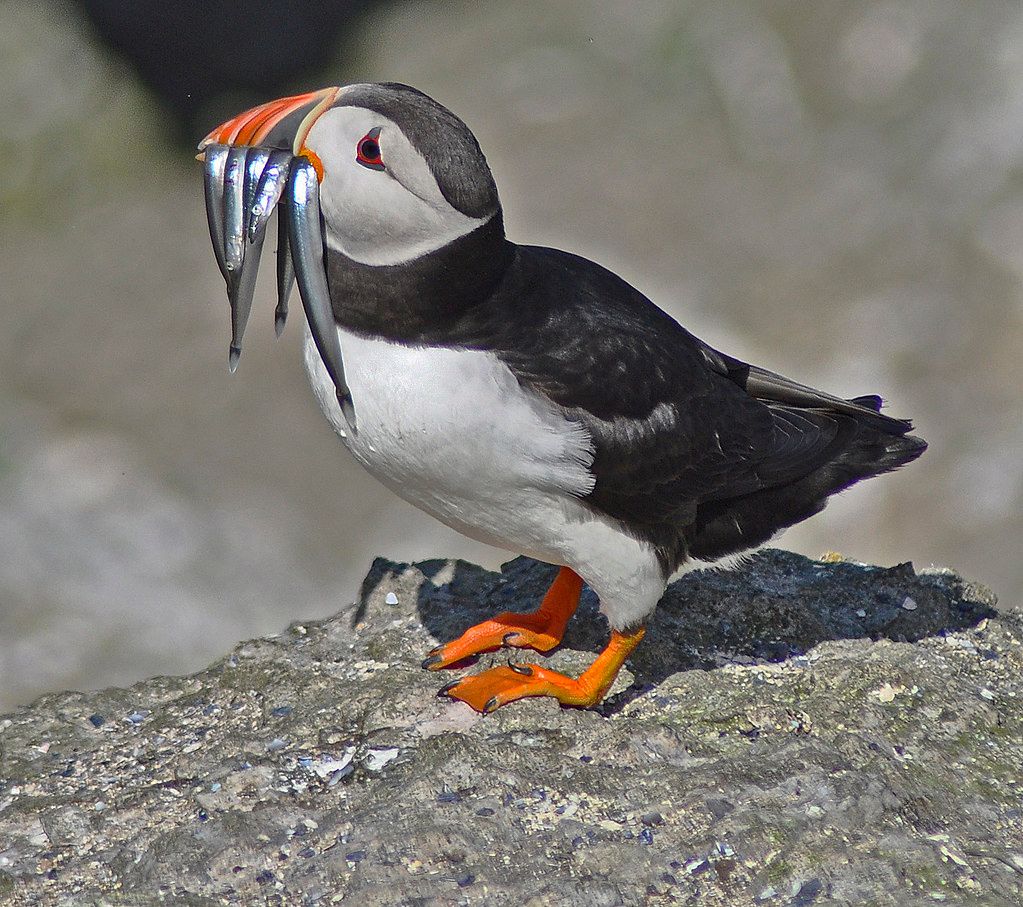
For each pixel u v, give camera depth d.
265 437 23.98
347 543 22.64
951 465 20.44
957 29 25.58
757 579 10.74
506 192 25.56
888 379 21.73
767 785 8.33
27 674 19.88
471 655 9.70
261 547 22.38
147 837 8.43
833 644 9.95
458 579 10.84
